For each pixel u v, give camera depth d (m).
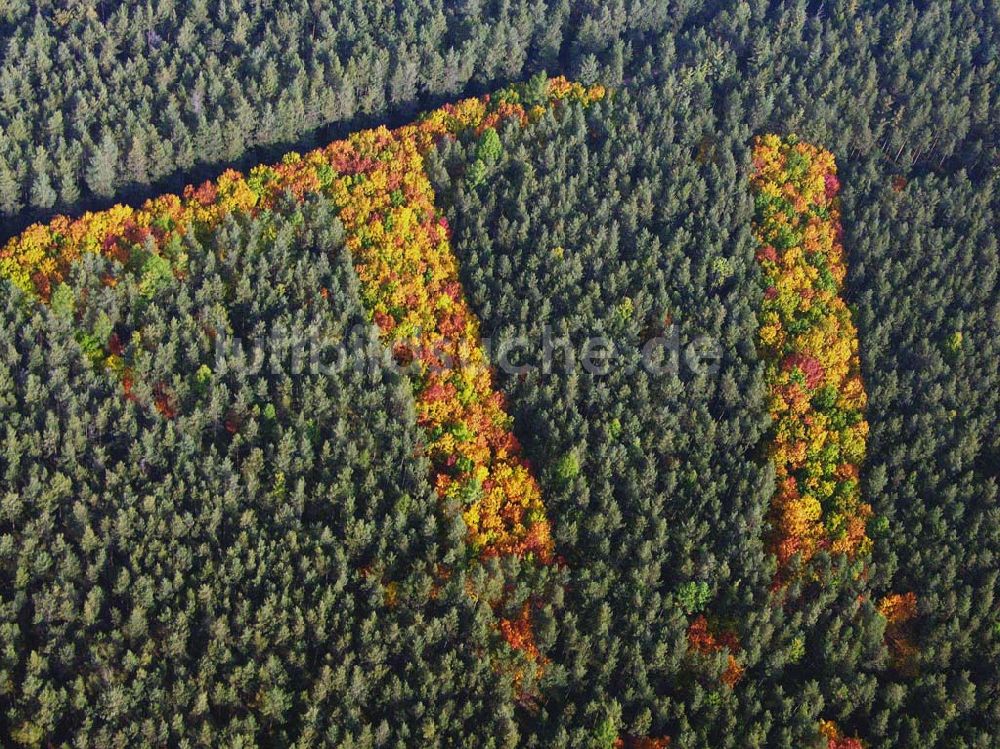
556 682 106.19
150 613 103.19
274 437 115.38
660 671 108.56
